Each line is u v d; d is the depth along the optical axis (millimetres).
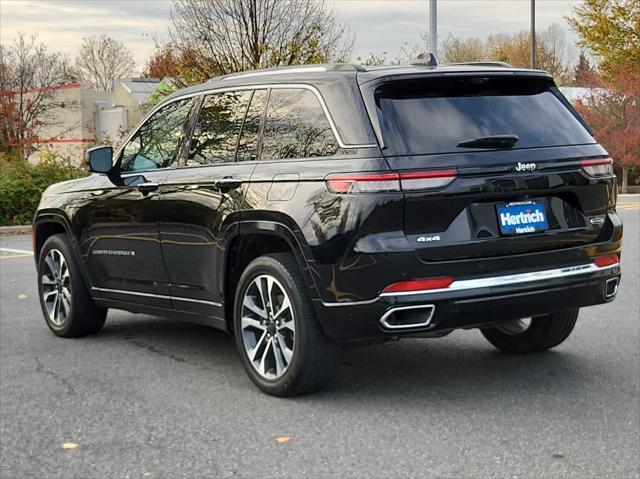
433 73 5309
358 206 4988
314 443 4723
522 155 5234
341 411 5266
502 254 5152
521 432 4805
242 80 6156
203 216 5992
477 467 4309
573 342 6918
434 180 4996
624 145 28906
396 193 4949
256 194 5555
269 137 5730
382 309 4984
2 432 5043
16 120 37594
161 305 6617
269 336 5605
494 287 5105
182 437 4887
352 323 5082
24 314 8805
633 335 7125
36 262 7926
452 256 5027
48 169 20203
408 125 5137
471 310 5082
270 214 5410
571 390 5578
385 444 4672
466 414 5141
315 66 5703
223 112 6195
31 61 46344
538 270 5262
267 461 4477
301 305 5312
